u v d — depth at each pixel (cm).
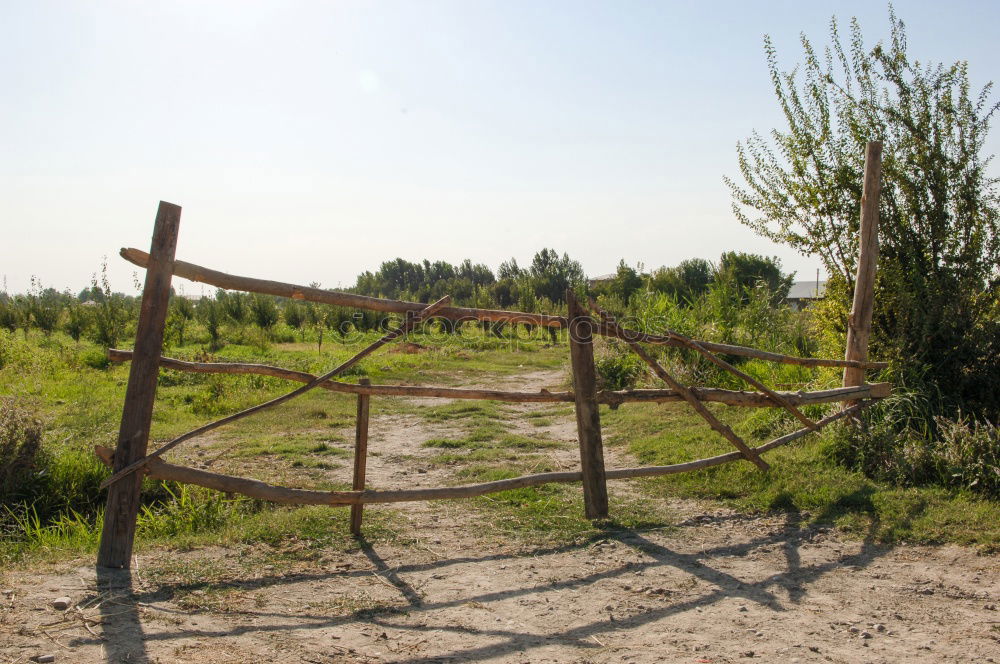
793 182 945
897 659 322
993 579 427
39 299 2703
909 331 821
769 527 543
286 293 454
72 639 321
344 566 455
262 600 389
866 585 423
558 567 457
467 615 376
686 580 432
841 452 679
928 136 868
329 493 465
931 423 729
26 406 739
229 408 1233
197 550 476
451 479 739
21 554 474
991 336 773
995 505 543
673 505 608
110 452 420
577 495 638
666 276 3594
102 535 421
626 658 322
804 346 1266
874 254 759
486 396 520
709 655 326
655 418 993
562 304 3744
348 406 1301
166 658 306
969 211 855
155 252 413
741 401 617
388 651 328
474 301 3928
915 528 513
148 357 417
